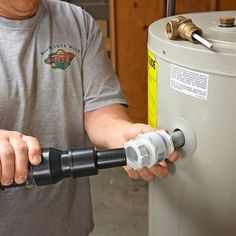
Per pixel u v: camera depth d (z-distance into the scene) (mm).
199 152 559
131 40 1873
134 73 1945
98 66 847
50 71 786
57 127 820
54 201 875
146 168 577
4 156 489
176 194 634
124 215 1752
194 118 544
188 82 531
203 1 1709
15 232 850
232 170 535
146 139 509
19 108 763
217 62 485
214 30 560
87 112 855
